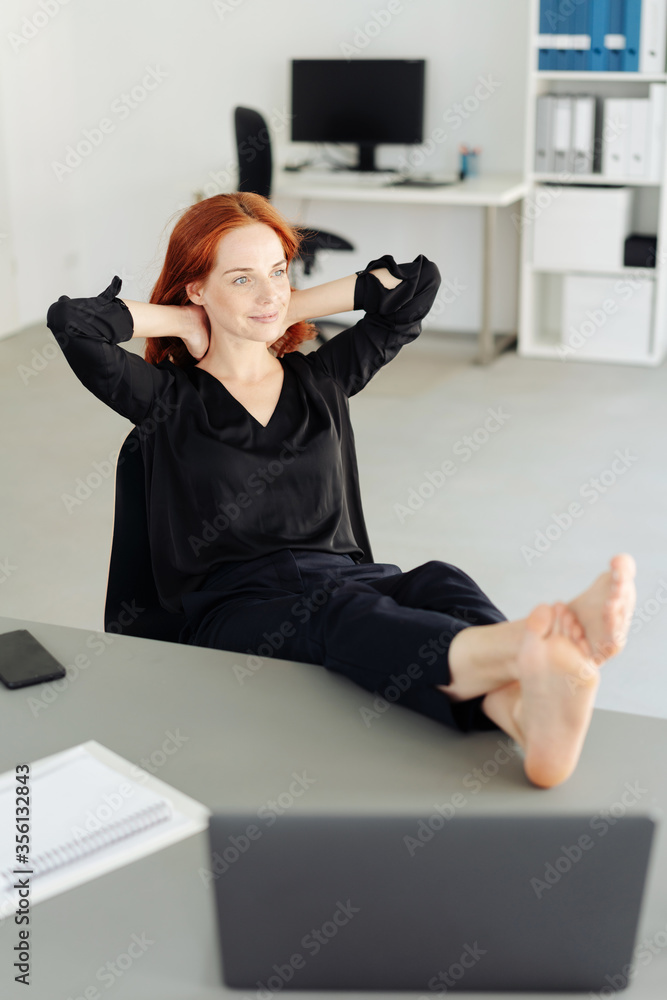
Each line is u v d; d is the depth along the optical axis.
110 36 6.43
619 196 5.39
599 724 1.35
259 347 1.94
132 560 1.98
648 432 4.54
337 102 5.89
